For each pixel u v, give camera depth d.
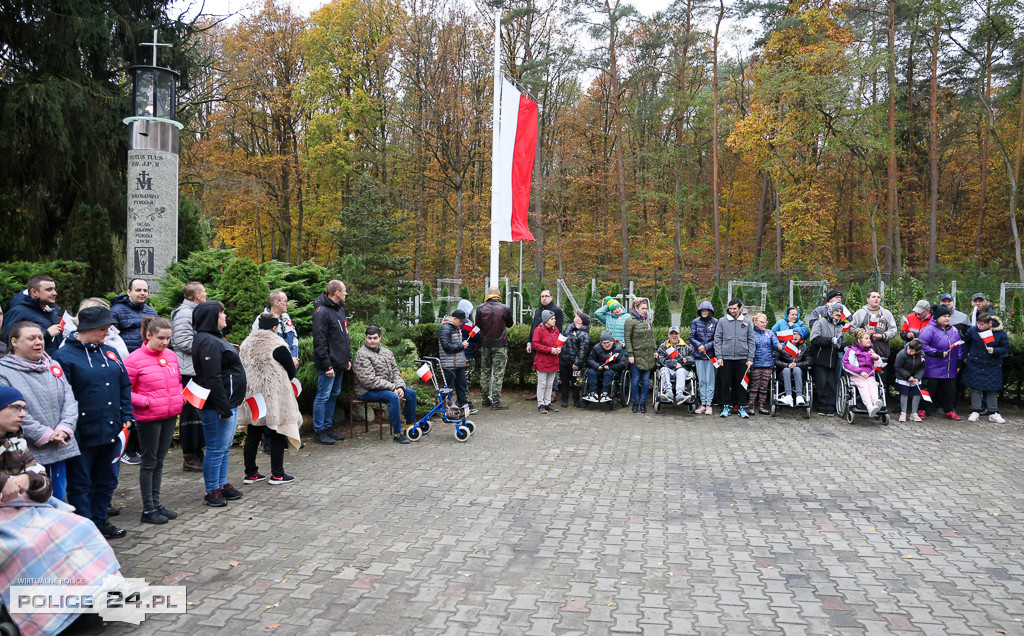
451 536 5.35
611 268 41.12
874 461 7.95
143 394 5.51
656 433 9.51
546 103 38.12
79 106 13.31
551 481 6.99
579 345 11.38
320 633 3.79
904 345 11.20
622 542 5.25
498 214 12.07
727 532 5.51
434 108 32.75
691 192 42.59
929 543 5.30
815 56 29.00
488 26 32.47
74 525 3.93
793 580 4.56
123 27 14.46
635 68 37.84
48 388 4.55
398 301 14.59
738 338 10.63
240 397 6.06
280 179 35.59
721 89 40.00
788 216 34.03
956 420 10.50
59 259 12.74
